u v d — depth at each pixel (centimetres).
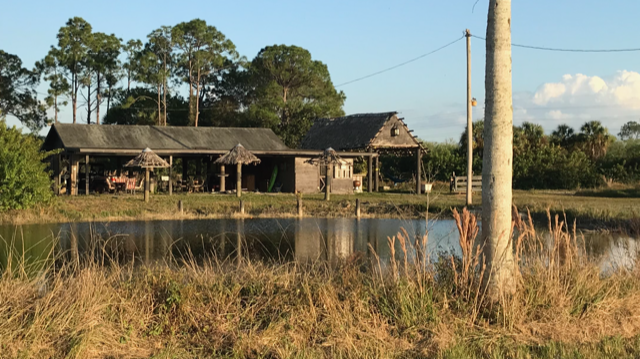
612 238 1761
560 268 852
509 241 790
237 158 3178
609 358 656
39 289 770
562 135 5431
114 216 2306
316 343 707
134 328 720
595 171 4672
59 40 6494
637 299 823
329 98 7400
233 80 7350
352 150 4331
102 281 778
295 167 3788
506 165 793
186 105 7281
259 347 683
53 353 657
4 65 6378
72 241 1648
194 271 859
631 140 5653
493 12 798
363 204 2834
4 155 2272
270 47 7188
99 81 6844
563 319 758
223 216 2353
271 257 1411
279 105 6731
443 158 4809
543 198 3269
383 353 669
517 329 739
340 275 869
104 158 4716
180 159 5519
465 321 743
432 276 816
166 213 2380
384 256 1397
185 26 6894
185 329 732
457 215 826
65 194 3406
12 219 2150
